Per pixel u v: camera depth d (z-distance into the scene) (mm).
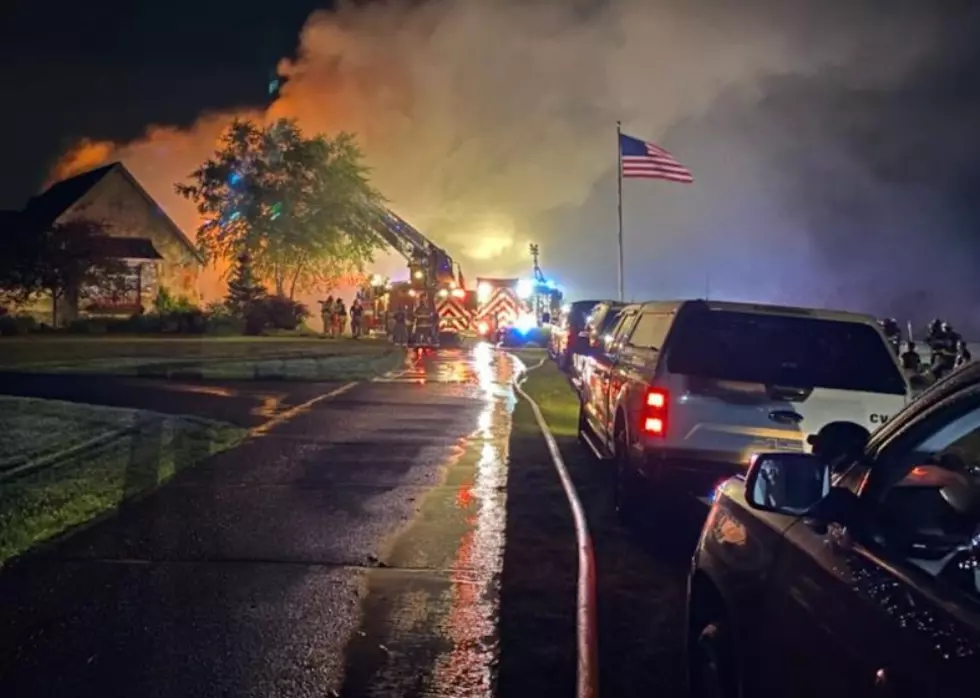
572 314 22297
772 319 8086
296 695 4754
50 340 29125
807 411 7695
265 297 36906
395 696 4777
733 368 7859
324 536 7637
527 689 4891
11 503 8086
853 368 7914
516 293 34594
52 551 7086
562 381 21062
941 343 16172
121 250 37844
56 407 13172
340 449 11641
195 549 7195
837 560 2797
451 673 5070
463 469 10578
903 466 2930
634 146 24062
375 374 21766
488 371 23203
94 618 5738
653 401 7840
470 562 7062
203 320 34969
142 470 9859
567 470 10781
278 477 9875
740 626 3420
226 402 15688
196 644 5367
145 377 19141
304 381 19625
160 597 6125
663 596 6551
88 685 4797
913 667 2146
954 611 2168
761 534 3451
